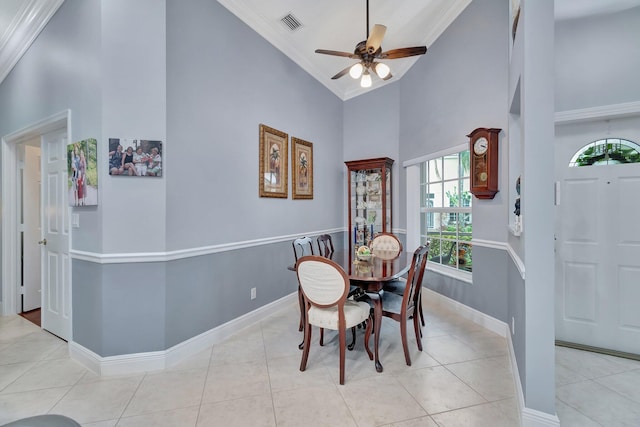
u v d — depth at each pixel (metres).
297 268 2.15
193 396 1.87
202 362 2.29
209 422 1.65
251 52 3.07
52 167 2.79
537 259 1.59
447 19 3.29
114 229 2.10
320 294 2.06
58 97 2.47
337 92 4.77
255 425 1.62
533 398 1.58
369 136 4.75
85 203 2.16
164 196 2.20
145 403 1.81
